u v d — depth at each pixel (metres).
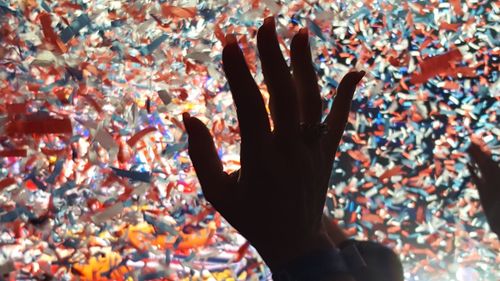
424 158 0.83
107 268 0.82
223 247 0.82
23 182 0.83
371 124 0.84
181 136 0.83
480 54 0.83
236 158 0.82
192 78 0.85
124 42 0.85
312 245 0.42
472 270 0.79
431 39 0.85
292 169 0.40
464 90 0.84
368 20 0.85
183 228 0.82
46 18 0.84
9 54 0.84
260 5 0.83
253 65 0.82
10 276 0.80
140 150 0.84
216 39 0.84
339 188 0.82
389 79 0.85
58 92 0.84
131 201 0.82
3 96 0.83
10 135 0.83
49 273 0.81
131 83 0.85
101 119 0.84
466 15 0.84
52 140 0.83
